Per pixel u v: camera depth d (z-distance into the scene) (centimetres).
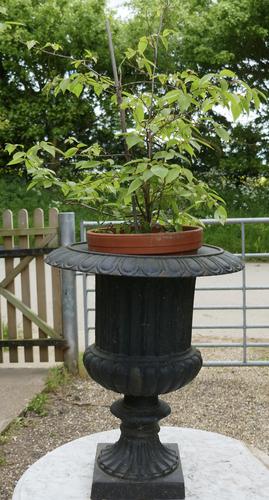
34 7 1352
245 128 1340
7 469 303
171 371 212
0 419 359
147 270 189
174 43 1197
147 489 221
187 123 220
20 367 471
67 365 455
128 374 210
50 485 231
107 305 216
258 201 1309
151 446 231
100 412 382
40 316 459
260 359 491
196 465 247
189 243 209
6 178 1423
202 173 1388
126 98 216
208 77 195
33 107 1393
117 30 1262
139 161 207
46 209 1261
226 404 398
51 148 233
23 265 454
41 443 334
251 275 907
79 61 236
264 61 1341
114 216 236
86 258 202
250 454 259
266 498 221
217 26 1227
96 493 221
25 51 1332
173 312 213
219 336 570
